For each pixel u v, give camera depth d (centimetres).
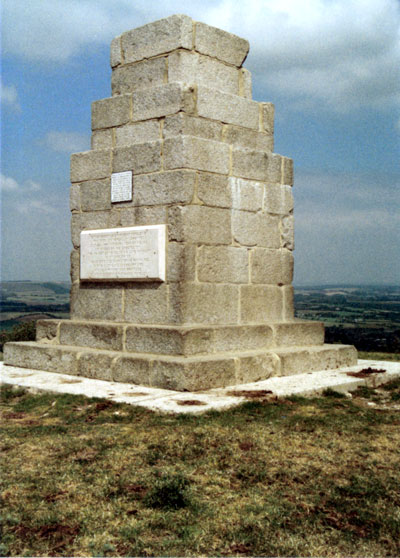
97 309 952
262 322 957
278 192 992
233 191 916
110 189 939
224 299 898
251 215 945
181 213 845
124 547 369
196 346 820
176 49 898
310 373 917
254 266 947
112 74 977
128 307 909
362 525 398
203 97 895
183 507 423
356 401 783
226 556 360
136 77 945
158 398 713
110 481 462
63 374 905
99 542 373
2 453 527
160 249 859
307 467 498
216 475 480
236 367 816
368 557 359
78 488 450
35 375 895
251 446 545
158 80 918
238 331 887
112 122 957
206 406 670
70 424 626
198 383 765
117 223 930
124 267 903
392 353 1251
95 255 943
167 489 443
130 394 740
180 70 893
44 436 576
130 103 935
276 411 677
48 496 437
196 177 861
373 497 439
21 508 416
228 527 394
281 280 994
